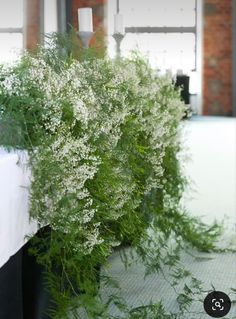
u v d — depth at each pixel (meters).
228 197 5.32
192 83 15.20
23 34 13.15
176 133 3.71
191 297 2.87
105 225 2.68
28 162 2.18
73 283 2.50
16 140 2.18
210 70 16.23
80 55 2.80
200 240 3.70
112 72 2.84
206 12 16.03
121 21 5.25
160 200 3.59
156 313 2.56
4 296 2.07
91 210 2.39
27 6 12.98
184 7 16.06
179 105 3.81
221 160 7.66
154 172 3.30
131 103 3.00
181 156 4.78
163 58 16.25
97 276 2.71
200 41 16.11
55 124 2.25
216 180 6.21
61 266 2.44
